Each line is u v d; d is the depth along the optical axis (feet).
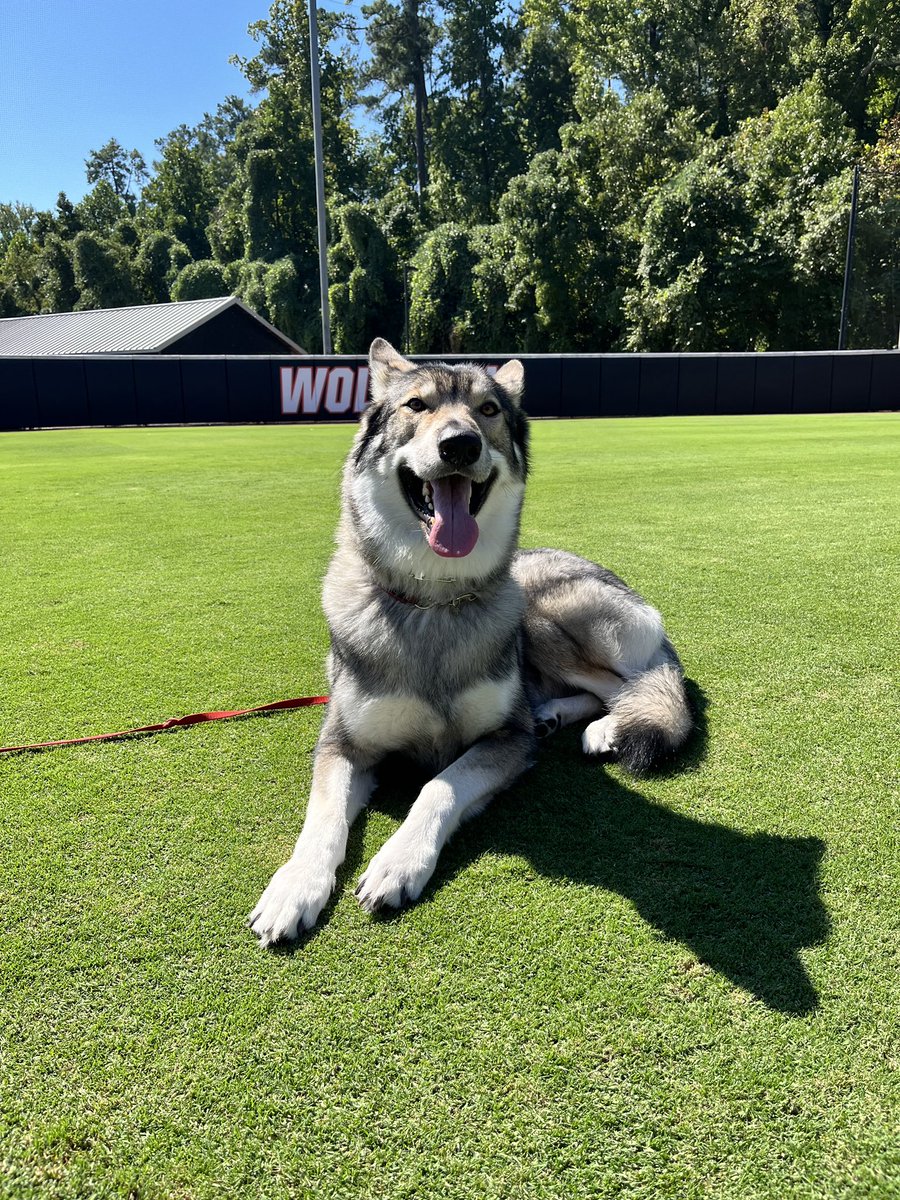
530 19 155.53
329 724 9.66
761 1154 4.74
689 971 6.20
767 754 9.74
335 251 147.43
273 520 25.70
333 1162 4.72
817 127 111.04
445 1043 5.54
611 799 8.96
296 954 6.48
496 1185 4.57
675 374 77.20
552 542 21.17
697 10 130.72
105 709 11.27
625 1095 5.12
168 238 197.26
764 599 15.81
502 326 127.95
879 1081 5.19
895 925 6.68
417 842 7.58
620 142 120.37
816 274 107.24
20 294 221.05
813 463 37.29
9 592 17.19
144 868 7.61
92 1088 5.23
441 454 9.26
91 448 50.42
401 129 179.42
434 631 9.37
